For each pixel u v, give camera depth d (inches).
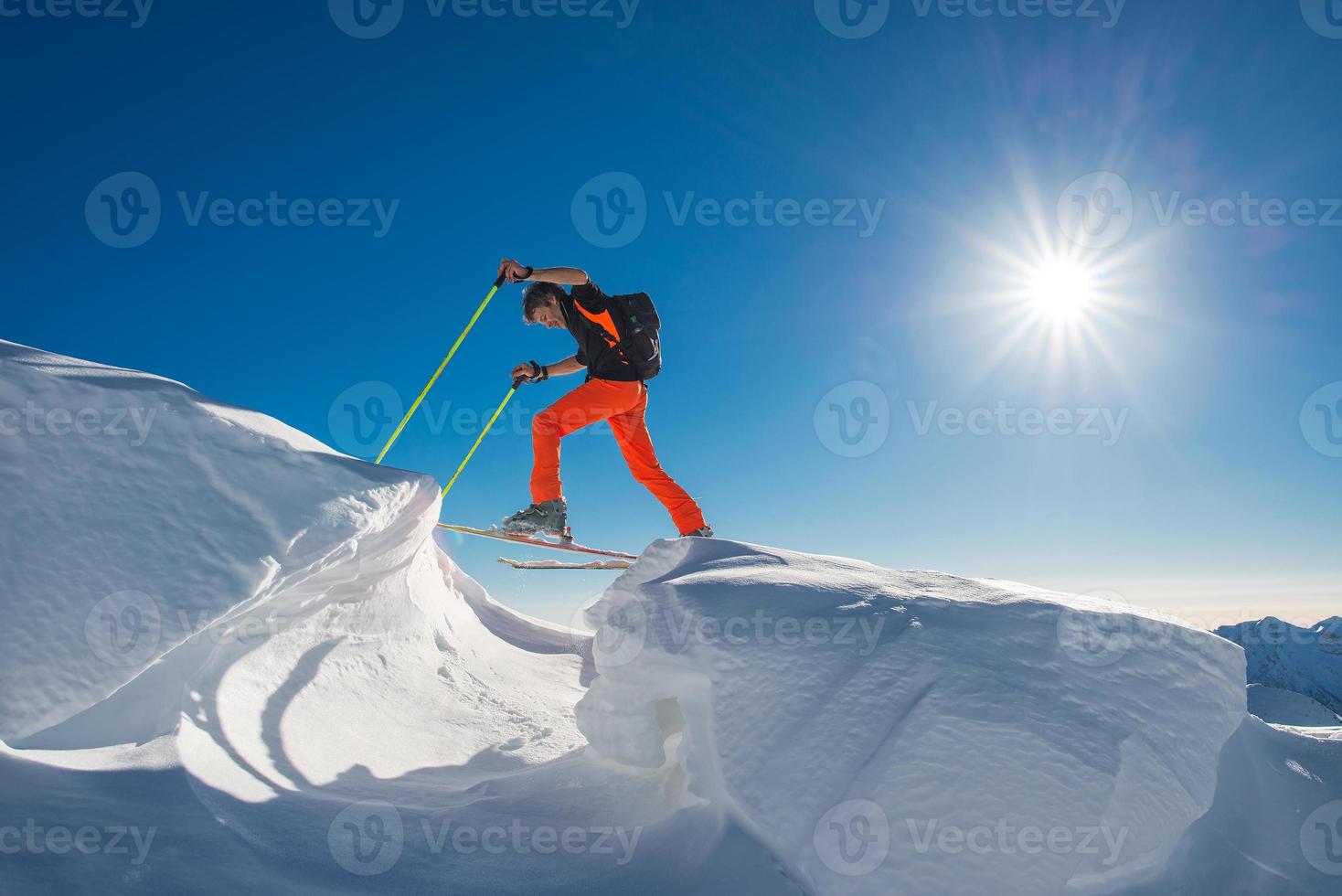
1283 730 106.0
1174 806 75.4
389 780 100.8
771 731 77.1
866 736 75.1
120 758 75.9
